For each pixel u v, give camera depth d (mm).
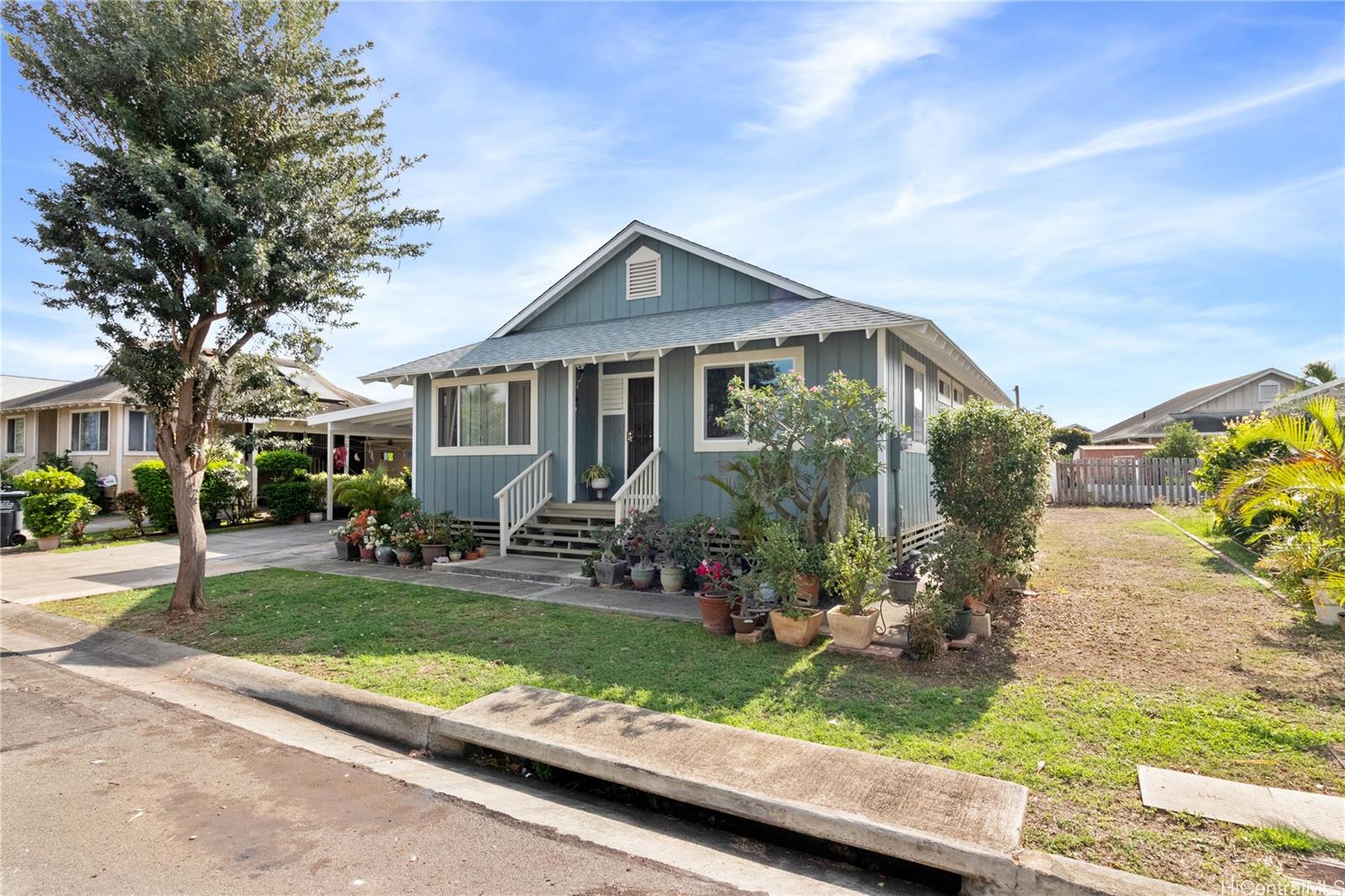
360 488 13273
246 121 7828
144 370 7410
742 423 7586
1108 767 3754
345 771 4141
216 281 7461
